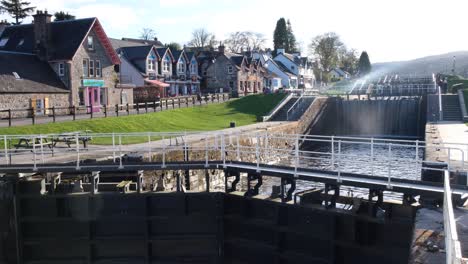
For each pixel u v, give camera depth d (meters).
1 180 17.62
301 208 16.36
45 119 34.75
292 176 16.22
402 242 14.63
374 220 14.91
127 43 72.56
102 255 18.20
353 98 57.56
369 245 15.25
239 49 126.81
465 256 8.72
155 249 18.23
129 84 53.50
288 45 132.50
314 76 116.06
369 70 128.50
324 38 121.00
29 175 18.16
